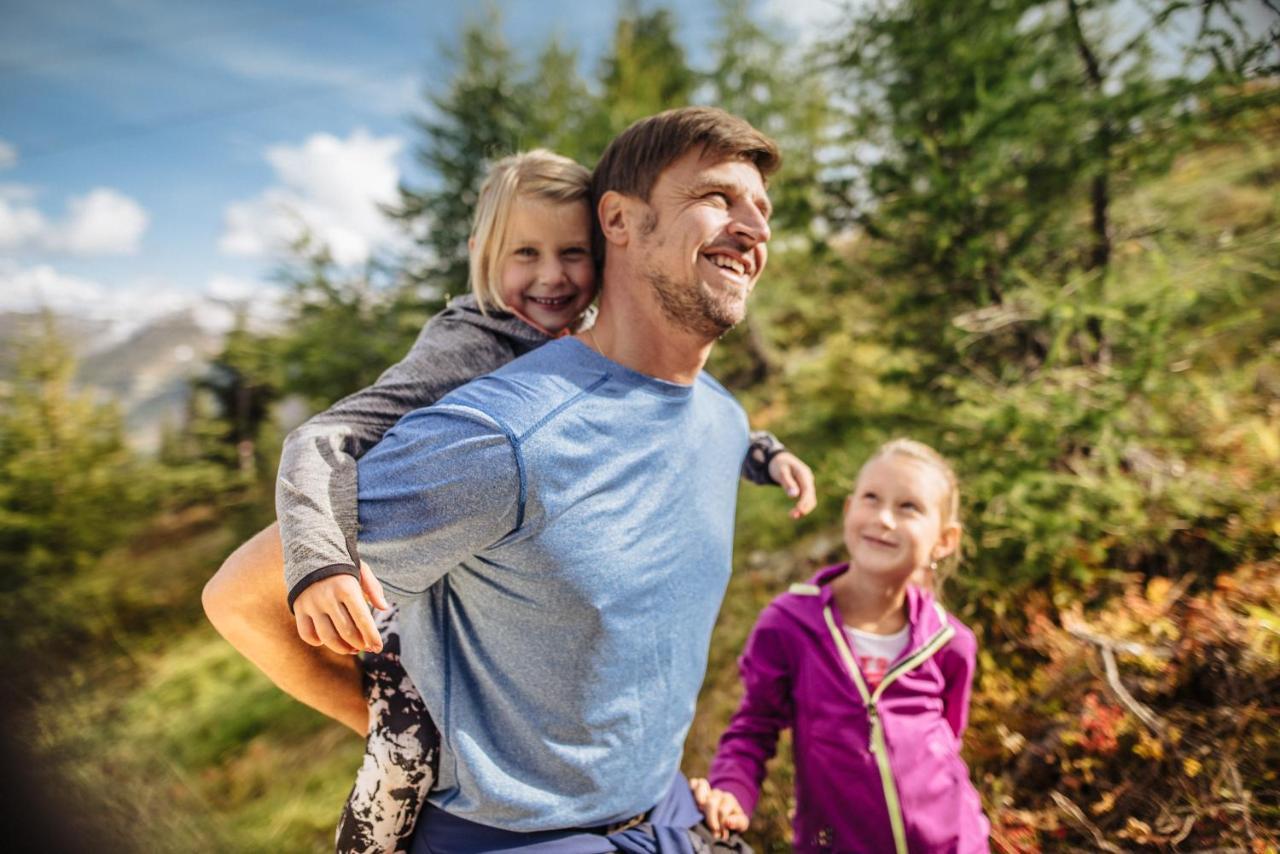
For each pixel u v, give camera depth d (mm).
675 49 9875
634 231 1145
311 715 5449
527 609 1046
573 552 1018
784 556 4348
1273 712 1905
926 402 3455
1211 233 3166
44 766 1349
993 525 2865
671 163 1114
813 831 1589
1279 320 3217
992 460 2928
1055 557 2723
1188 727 2014
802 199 3748
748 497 4781
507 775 1100
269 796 4473
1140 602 2482
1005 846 1997
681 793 1365
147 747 5328
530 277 1595
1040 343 3410
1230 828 1778
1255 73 1768
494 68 7945
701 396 1300
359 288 8477
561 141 6738
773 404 5898
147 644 8844
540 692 1084
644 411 1115
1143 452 2982
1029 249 3273
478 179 8023
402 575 971
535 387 1040
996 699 2447
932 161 3215
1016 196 3281
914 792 1492
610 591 1056
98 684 7312
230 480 12266
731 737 1698
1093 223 3264
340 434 1071
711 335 1162
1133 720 2105
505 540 1000
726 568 1335
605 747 1131
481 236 1643
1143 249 3301
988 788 2215
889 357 3818
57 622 9352
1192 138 2812
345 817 1207
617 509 1061
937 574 2248
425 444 953
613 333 1200
